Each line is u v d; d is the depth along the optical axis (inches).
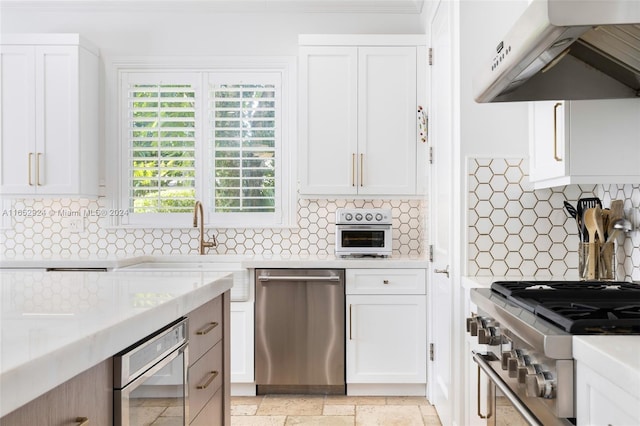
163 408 53.5
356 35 131.0
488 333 61.7
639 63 60.1
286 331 122.7
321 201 143.3
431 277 119.0
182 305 56.9
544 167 81.2
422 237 137.6
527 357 49.5
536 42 48.1
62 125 130.0
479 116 90.0
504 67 56.8
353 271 122.6
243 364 122.6
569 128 72.7
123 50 144.1
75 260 121.3
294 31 143.9
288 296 122.6
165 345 54.1
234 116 144.5
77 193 130.1
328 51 131.0
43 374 31.7
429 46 123.9
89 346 37.4
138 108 143.4
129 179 144.1
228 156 144.4
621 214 76.9
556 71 64.9
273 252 143.5
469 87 90.3
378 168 131.4
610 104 72.5
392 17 142.9
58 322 42.0
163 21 144.0
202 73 144.3
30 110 129.6
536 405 48.0
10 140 129.7
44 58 129.6
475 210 90.0
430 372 119.1
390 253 129.3
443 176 105.4
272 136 144.6
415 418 110.3
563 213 89.5
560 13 43.5
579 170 72.8
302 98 131.3
